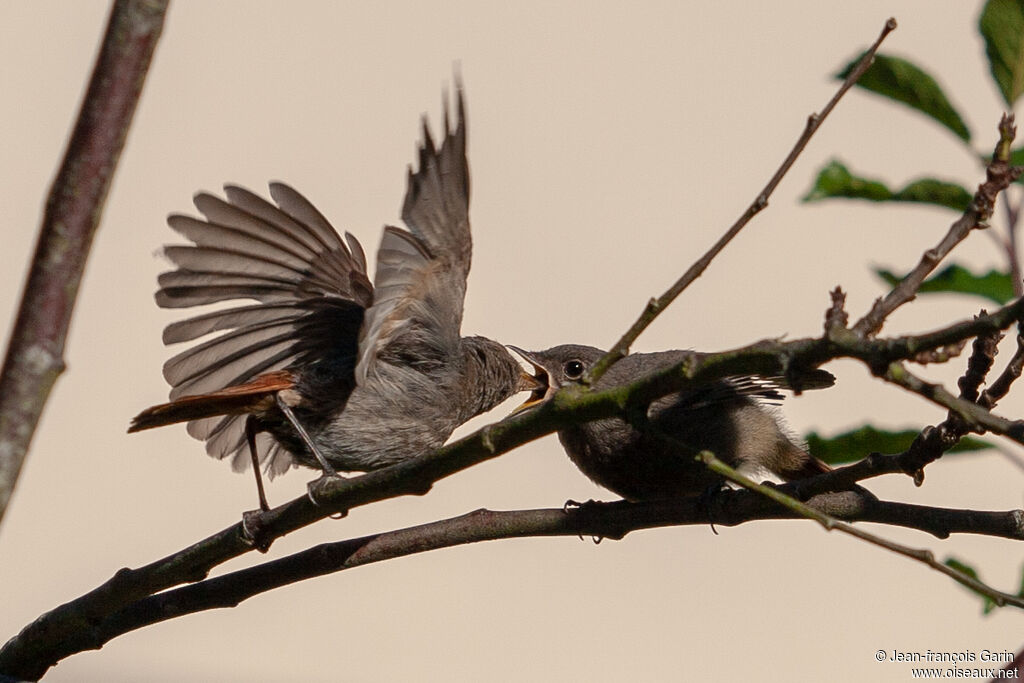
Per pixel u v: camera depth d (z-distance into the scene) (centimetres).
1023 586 711
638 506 789
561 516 790
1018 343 657
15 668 808
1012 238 686
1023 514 720
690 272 628
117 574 775
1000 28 727
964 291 787
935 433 672
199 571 763
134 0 494
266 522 745
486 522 791
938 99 765
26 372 472
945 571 557
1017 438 539
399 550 783
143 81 495
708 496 774
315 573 784
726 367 578
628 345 630
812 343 556
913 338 531
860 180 782
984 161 734
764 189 634
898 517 743
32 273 480
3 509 462
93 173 485
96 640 800
